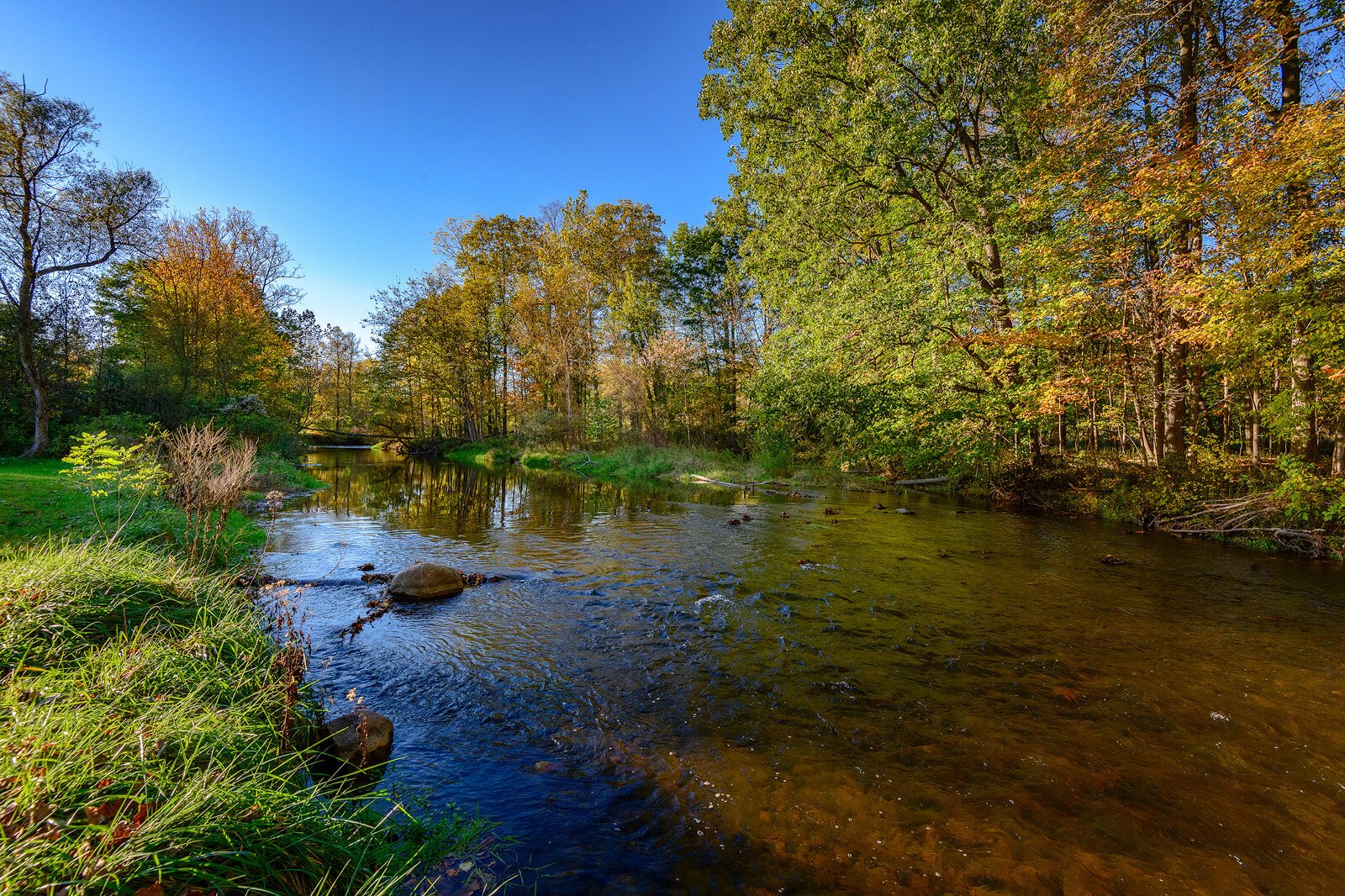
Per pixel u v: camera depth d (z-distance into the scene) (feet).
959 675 14.89
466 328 115.96
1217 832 9.04
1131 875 8.11
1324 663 15.67
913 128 46.21
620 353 94.07
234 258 81.66
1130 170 33.32
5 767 5.82
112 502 23.29
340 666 14.87
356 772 9.11
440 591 21.11
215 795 6.48
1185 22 33.88
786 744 11.57
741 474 66.59
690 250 98.37
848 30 51.70
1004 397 46.19
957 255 45.44
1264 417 33.09
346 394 183.11
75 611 10.52
